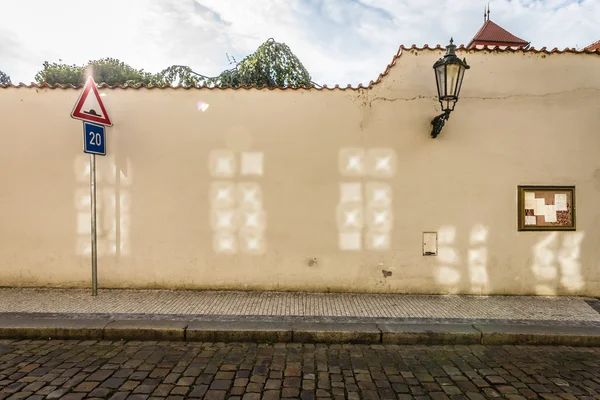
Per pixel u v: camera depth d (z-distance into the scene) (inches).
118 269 231.3
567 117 230.5
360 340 172.4
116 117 228.5
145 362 149.1
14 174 228.7
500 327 179.0
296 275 231.5
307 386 132.0
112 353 157.1
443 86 201.3
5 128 227.8
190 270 231.8
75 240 230.8
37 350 158.9
